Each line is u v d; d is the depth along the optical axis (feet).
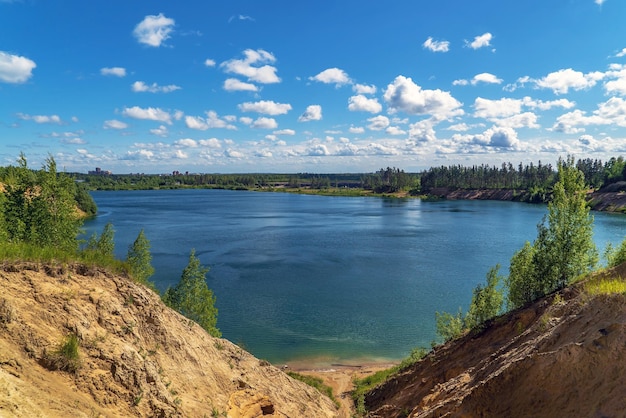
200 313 80.94
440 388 50.29
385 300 142.92
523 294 68.69
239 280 165.27
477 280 165.48
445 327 81.56
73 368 29.12
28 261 36.17
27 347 28.32
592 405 28.60
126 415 29.22
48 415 23.27
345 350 107.04
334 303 139.85
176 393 35.53
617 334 30.32
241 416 41.01
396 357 103.60
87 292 37.22
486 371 42.01
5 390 22.44
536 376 32.78
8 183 67.87
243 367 49.52
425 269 183.11
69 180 72.90
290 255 211.61
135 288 42.27
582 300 40.45
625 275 51.98
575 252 65.10
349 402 72.54
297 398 53.52
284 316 128.47
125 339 35.73
